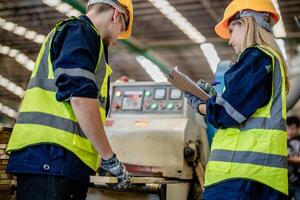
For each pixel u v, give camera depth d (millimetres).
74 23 1695
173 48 11219
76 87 1544
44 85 1705
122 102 2928
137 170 2670
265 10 1908
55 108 1665
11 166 1655
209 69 13312
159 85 2865
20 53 11945
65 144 1632
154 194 2236
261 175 1691
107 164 1672
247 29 1878
